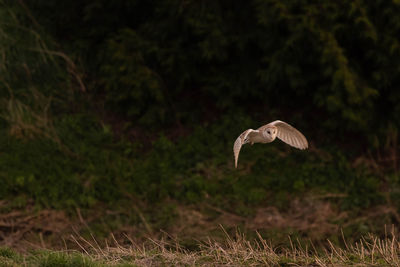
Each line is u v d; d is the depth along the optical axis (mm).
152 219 15922
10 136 17875
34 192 16141
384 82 17344
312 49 17375
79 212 15914
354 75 17125
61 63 20344
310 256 10000
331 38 16531
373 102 17750
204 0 18422
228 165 17828
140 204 16484
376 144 17688
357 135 18688
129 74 18688
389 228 15727
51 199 16109
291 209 16391
